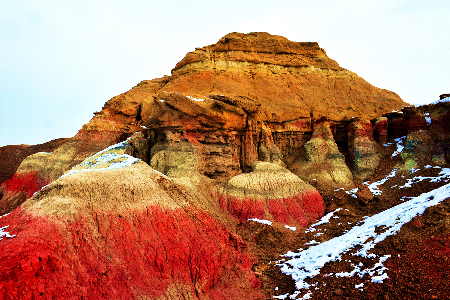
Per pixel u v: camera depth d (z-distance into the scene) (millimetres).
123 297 15852
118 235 17891
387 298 15039
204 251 20094
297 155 40062
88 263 15898
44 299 13578
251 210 29125
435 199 21516
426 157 32594
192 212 22297
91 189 19000
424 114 38188
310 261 21297
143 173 22734
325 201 32219
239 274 20875
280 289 19609
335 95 44344
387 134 40094
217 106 32844
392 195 30312
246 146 35719
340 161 36875
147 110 41031
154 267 17953
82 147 38781
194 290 18281
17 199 37188
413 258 17000
